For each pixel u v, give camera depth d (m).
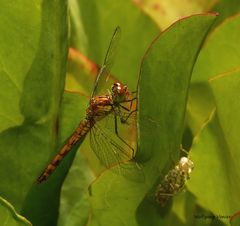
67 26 0.40
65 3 0.40
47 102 0.41
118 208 0.40
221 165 0.39
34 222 0.41
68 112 0.41
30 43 0.40
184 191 0.40
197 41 0.38
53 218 0.42
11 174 0.41
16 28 0.40
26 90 0.41
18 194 0.41
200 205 0.41
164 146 0.39
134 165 0.39
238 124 0.39
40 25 0.40
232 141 0.39
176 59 0.38
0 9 0.40
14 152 0.41
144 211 0.40
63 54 0.40
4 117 0.41
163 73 0.38
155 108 0.39
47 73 0.40
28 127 0.41
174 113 0.39
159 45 0.38
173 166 0.39
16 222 0.38
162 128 0.39
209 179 0.40
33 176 0.41
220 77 0.38
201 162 0.39
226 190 0.40
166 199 0.40
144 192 0.40
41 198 0.41
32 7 0.40
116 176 0.39
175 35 0.38
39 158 0.41
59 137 0.41
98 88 0.42
